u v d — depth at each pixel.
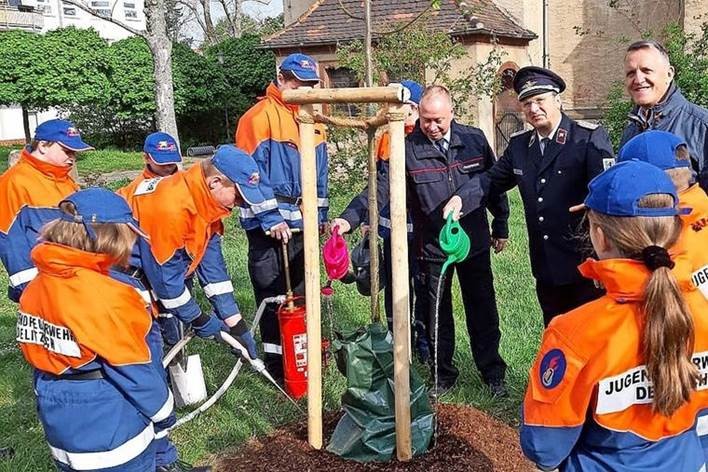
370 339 3.57
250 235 4.78
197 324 3.76
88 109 26.19
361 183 9.22
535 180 3.94
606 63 17.16
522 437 2.14
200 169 3.46
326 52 15.62
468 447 3.56
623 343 1.96
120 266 2.78
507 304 6.18
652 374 1.93
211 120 27.48
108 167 20.58
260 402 4.58
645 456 2.07
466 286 4.48
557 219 3.88
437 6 6.89
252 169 3.44
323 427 3.90
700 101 10.91
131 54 24.17
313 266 3.50
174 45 25.84
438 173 4.32
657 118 3.53
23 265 4.10
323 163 4.82
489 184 4.13
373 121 3.40
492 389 4.54
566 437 2.05
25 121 24.64
